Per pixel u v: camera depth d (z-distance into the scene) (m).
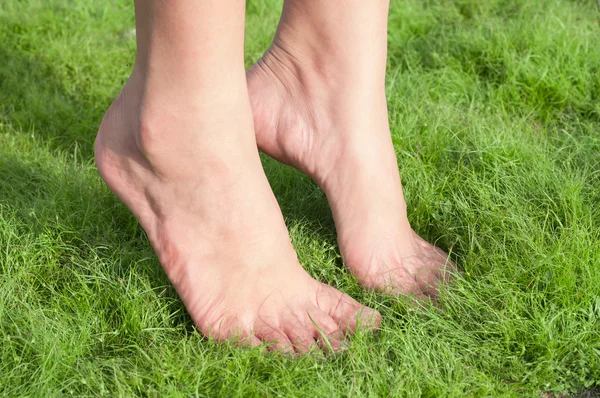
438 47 1.29
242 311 0.87
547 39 1.25
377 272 0.92
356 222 0.94
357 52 0.94
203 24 0.80
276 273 0.88
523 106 1.18
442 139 1.08
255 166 0.87
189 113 0.83
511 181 1.02
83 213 0.99
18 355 0.86
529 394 0.84
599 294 0.90
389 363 0.86
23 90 1.21
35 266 0.93
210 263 0.87
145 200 0.88
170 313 0.90
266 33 1.34
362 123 0.95
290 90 0.96
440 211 1.00
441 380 0.84
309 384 0.83
